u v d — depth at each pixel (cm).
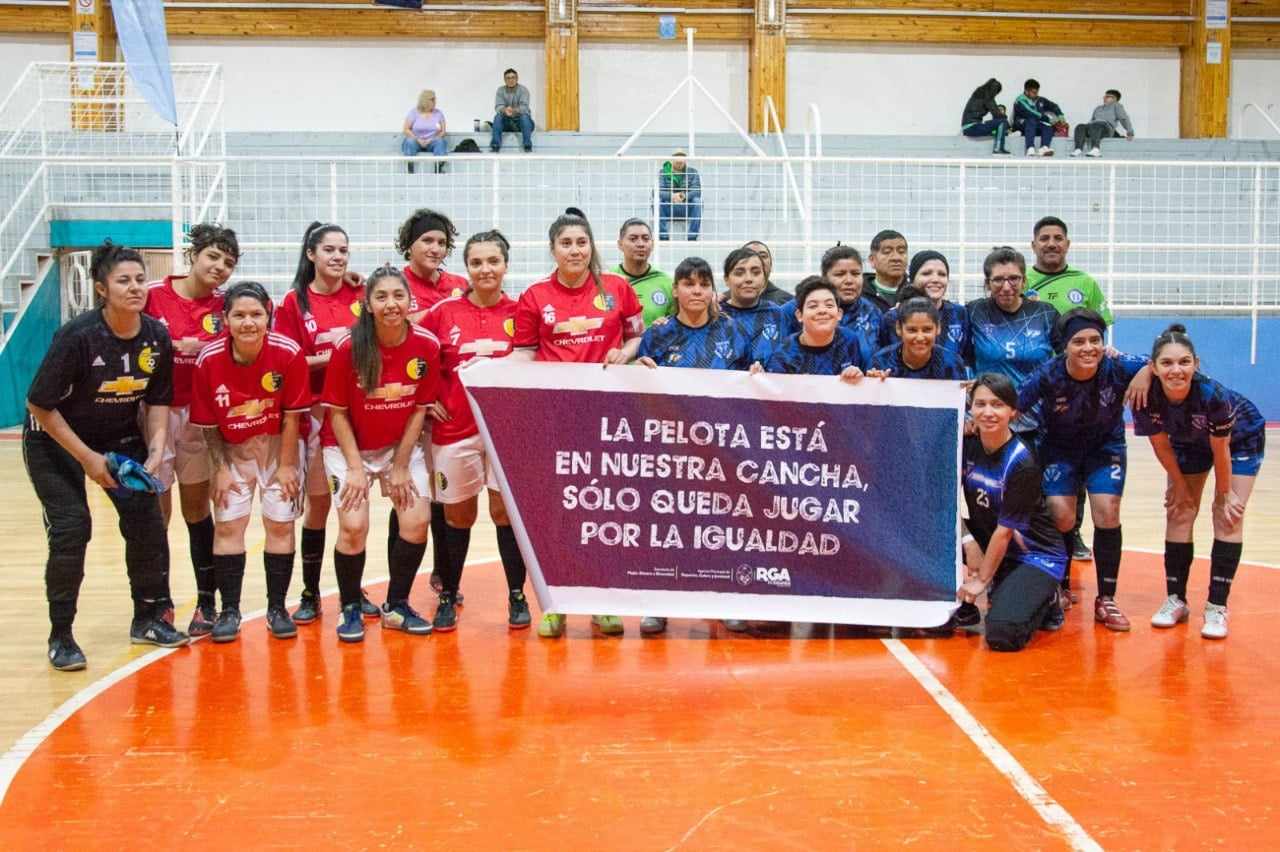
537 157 1136
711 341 521
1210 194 1471
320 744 370
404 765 352
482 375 495
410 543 503
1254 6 1939
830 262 573
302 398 483
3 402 1377
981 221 1411
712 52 1911
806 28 1891
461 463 504
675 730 382
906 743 369
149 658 468
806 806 321
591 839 301
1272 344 1530
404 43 1878
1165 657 466
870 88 1930
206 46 1862
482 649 481
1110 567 521
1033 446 532
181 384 494
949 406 508
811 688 428
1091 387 512
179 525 797
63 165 1488
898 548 507
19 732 382
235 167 1447
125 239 1472
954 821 311
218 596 588
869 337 571
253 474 488
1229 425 479
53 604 456
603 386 500
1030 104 1778
